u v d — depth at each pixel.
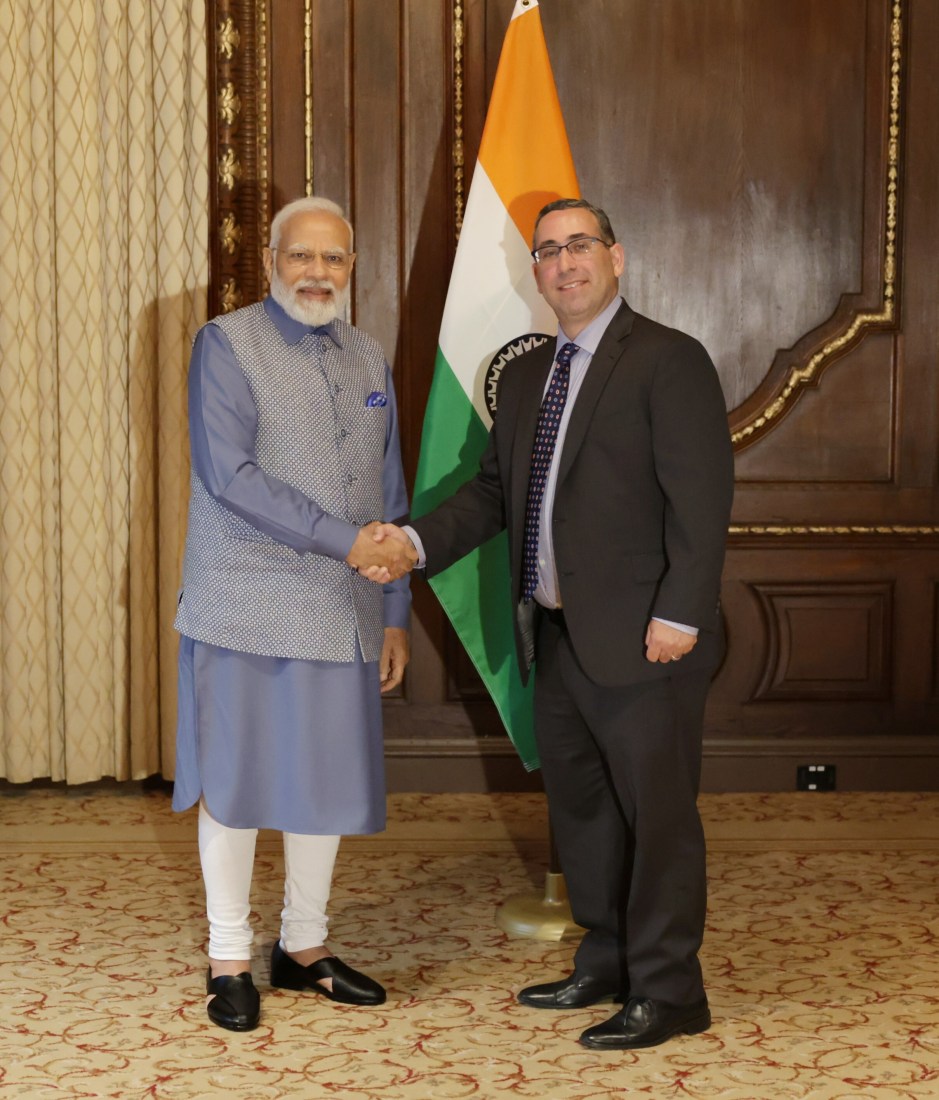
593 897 2.86
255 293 4.34
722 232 4.43
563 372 2.82
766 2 4.37
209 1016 2.74
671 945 2.64
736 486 4.50
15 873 3.66
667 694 2.65
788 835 4.04
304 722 2.73
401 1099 2.39
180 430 4.26
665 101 4.38
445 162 4.37
